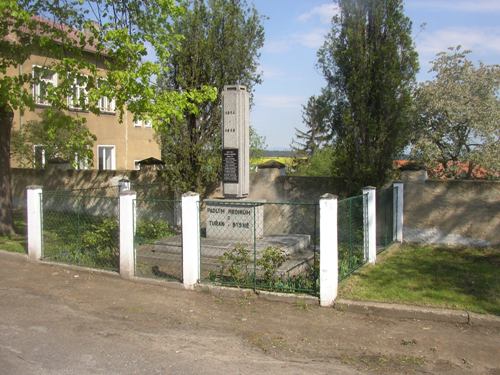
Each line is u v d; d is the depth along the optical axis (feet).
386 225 35.53
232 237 33.53
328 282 21.88
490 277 26.61
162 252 31.99
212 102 39.78
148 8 37.17
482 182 34.47
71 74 36.70
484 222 34.55
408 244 36.42
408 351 17.17
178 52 39.11
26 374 14.98
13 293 24.07
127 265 26.40
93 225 32.83
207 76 39.63
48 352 16.78
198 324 19.88
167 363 16.01
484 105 51.01
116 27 36.55
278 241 32.50
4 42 37.24
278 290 23.31
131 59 36.60
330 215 21.83
